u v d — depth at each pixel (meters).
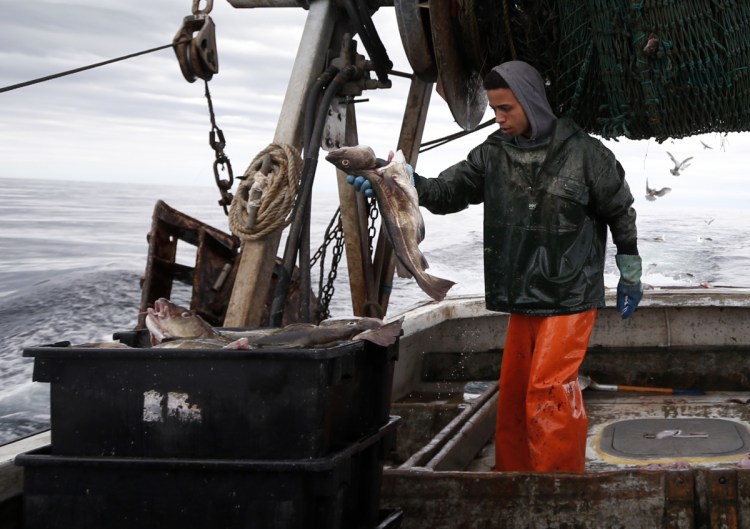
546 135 3.45
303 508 2.12
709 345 5.57
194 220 5.94
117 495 2.18
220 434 2.14
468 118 4.46
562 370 3.41
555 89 3.80
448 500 2.71
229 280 5.76
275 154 4.00
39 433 2.77
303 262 3.66
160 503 2.16
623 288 3.71
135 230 42.41
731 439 4.03
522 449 3.69
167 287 6.01
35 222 49.09
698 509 2.56
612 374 5.51
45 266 20.75
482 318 5.67
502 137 3.59
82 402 2.20
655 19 3.45
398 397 4.93
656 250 24.19
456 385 5.38
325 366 2.14
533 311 3.46
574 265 3.43
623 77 3.58
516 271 3.49
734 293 5.51
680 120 3.59
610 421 4.55
